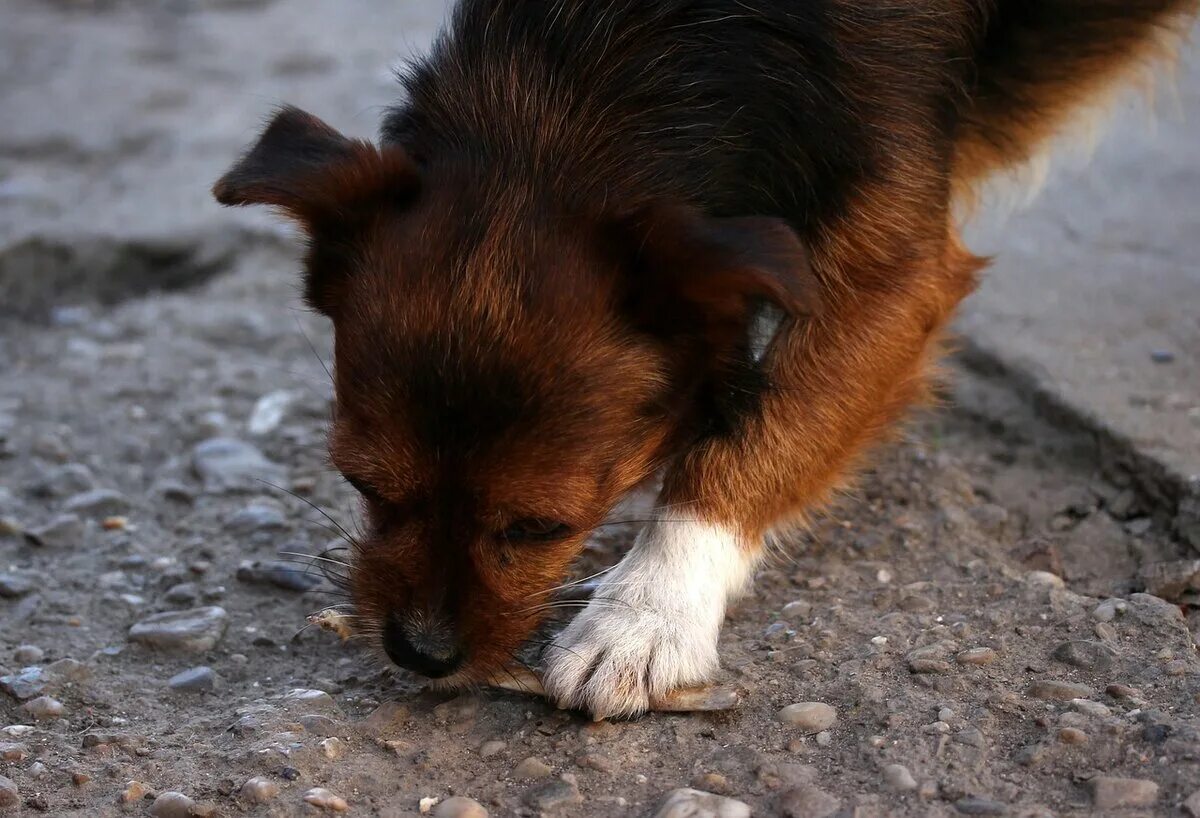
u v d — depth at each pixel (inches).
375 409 41.6
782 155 44.0
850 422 45.7
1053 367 53.2
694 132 43.3
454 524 41.8
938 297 46.6
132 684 45.4
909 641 44.6
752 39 43.9
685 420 43.8
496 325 41.3
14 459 53.1
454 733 43.4
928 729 42.3
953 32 46.3
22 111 87.5
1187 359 53.6
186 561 48.9
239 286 62.4
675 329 42.4
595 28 43.6
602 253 42.0
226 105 86.8
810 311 40.6
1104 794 40.9
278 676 45.6
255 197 42.5
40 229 66.8
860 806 40.9
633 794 41.8
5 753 43.2
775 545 47.2
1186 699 42.7
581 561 47.5
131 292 66.0
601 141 43.0
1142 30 49.6
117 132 83.1
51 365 57.9
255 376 56.4
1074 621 44.8
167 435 53.9
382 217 42.6
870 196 44.8
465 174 42.8
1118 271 58.4
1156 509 49.1
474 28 44.4
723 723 43.1
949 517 48.8
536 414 41.3
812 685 43.7
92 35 103.0
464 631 42.3
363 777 42.4
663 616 44.0
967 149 49.1
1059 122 50.1
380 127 46.6
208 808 41.7
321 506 50.5
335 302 43.4
